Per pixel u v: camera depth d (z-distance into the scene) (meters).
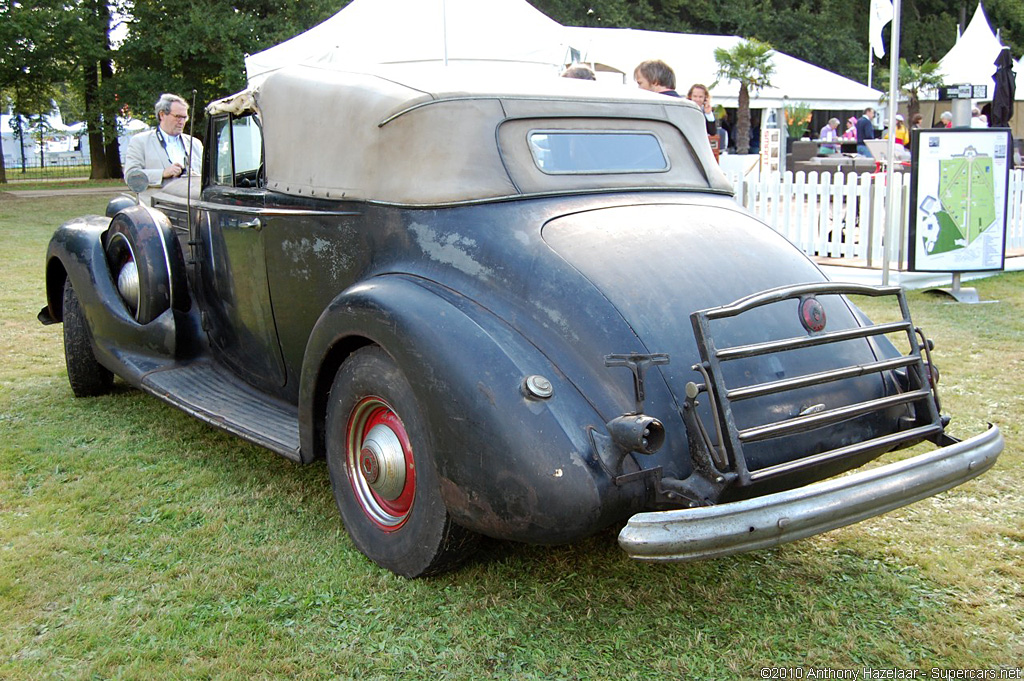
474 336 2.56
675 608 2.76
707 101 8.68
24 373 5.54
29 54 23.55
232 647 2.54
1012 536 3.24
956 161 7.38
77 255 4.53
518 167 3.06
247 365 4.11
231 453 4.13
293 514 3.46
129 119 26.33
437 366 2.54
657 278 2.76
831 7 39.06
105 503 3.57
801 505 2.29
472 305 2.71
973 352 5.73
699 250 2.94
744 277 2.90
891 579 2.94
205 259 4.21
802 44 37.25
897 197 8.63
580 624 2.67
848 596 2.83
